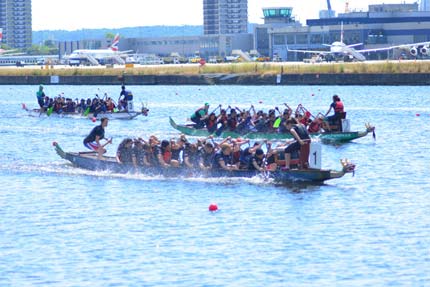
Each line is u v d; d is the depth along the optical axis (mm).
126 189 49875
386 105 118750
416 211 43406
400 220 41344
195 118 80375
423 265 33844
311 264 34125
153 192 48781
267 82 176625
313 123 74188
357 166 59094
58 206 45562
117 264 34406
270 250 36188
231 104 125688
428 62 163625
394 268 33500
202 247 36750
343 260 34625
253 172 51000
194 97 145375
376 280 32062
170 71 191500
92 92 166625
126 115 101438
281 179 50500
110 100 102062
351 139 74312
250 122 74562
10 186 51750
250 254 35594
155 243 37500
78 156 58156
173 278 32531
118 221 41812
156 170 53469
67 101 105812
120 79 192625
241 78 179875
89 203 46219
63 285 31891
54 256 35656
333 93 146625
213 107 121250
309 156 50844
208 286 31625
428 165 59375
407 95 137625
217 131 76625
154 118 104188
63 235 39156
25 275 33125
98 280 32406
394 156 64562
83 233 39469
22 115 109500
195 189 49344
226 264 34219
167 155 53625
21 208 45250
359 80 166875
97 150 58000
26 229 40469
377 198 46844
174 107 123000
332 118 74812
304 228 39875
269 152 51719
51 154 67125
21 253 36188
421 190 49344
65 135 82688
